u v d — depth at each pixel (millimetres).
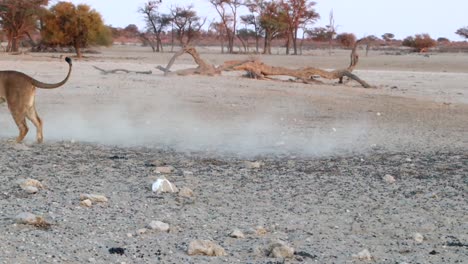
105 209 10180
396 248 8797
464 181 13055
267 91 29719
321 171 13836
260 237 9055
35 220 9109
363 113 23969
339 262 8078
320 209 10719
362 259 8211
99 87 28672
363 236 9328
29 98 16094
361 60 73750
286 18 105938
